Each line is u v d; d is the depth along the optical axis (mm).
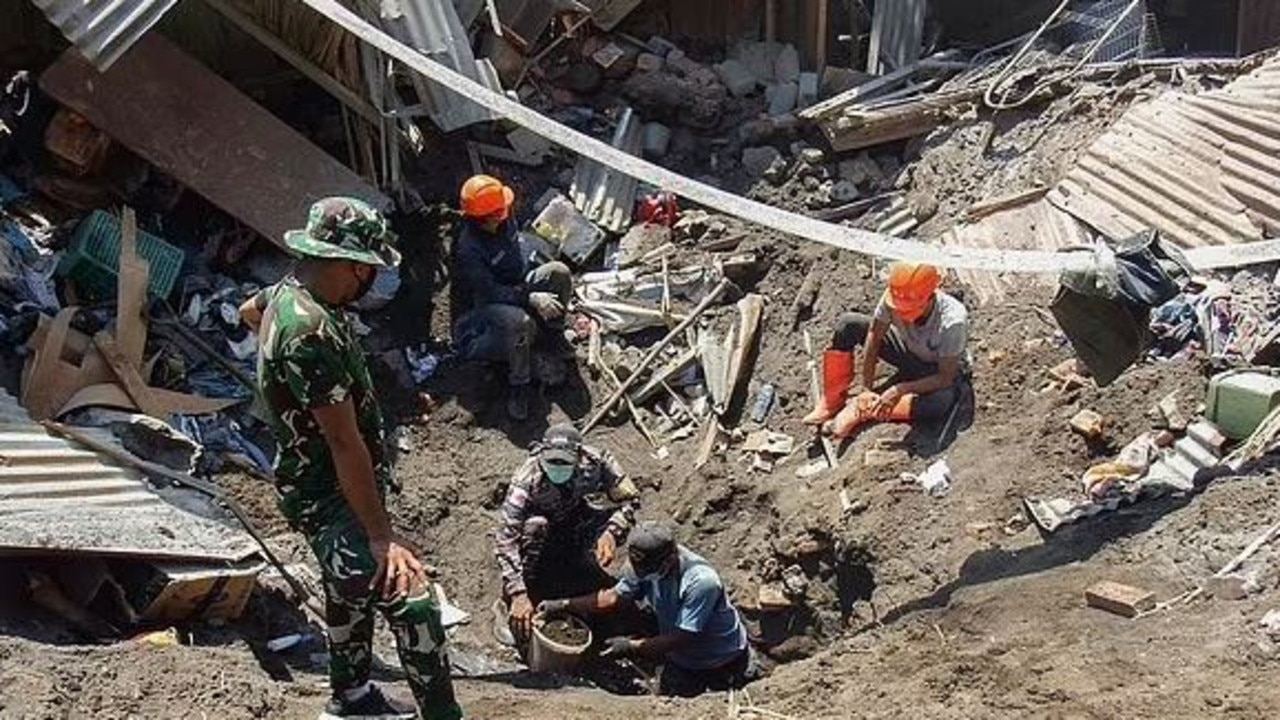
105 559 6496
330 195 9398
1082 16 11750
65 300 8508
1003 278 9125
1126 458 7520
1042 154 10016
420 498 8773
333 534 4941
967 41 12227
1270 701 5500
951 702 5863
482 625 8094
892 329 8523
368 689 5434
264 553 6906
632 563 7469
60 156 8992
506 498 8156
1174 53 13398
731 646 7672
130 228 8664
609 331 9812
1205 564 6531
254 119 9461
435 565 8484
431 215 9898
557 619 7719
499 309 9281
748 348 9570
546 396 9539
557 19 10922
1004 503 7621
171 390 8484
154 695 5809
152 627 6559
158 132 9219
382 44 8977
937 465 8086
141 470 7383
